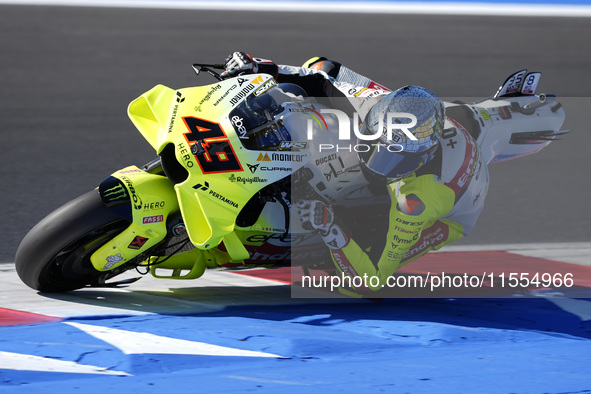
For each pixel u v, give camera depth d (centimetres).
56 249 1341
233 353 1122
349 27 7069
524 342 1206
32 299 1423
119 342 1158
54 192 2509
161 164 1369
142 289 1534
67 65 5025
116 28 6494
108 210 1330
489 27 7419
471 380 1028
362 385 1003
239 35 6431
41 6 7331
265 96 1366
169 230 1373
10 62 5041
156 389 972
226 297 1480
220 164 1305
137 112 1400
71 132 3409
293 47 6050
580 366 1091
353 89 1457
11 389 961
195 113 1339
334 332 1245
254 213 1379
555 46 6638
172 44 5931
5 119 3625
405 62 5662
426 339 1219
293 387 991
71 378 1005
